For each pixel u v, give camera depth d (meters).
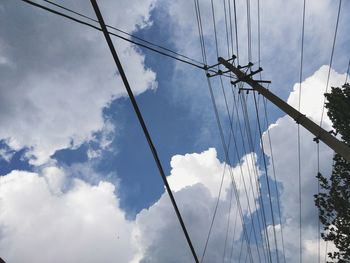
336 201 16.52
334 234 16.52
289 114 10.21
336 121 16.41
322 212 17.06
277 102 10.86
